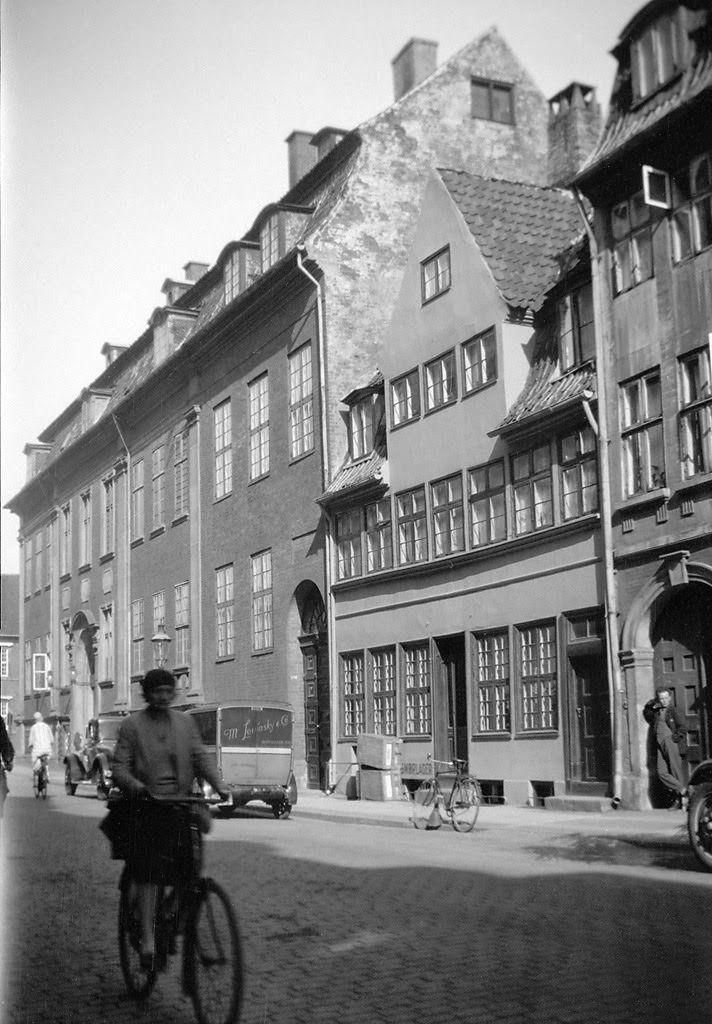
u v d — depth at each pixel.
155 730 7.46
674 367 18.70
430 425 25.45
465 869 13.08
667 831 15.75
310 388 31.05
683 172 18.75
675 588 18.53
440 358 25.23
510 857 14.30
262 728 23.42
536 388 22.42
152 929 7.28
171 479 41.25
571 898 10.73
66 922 10.38
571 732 20.81
